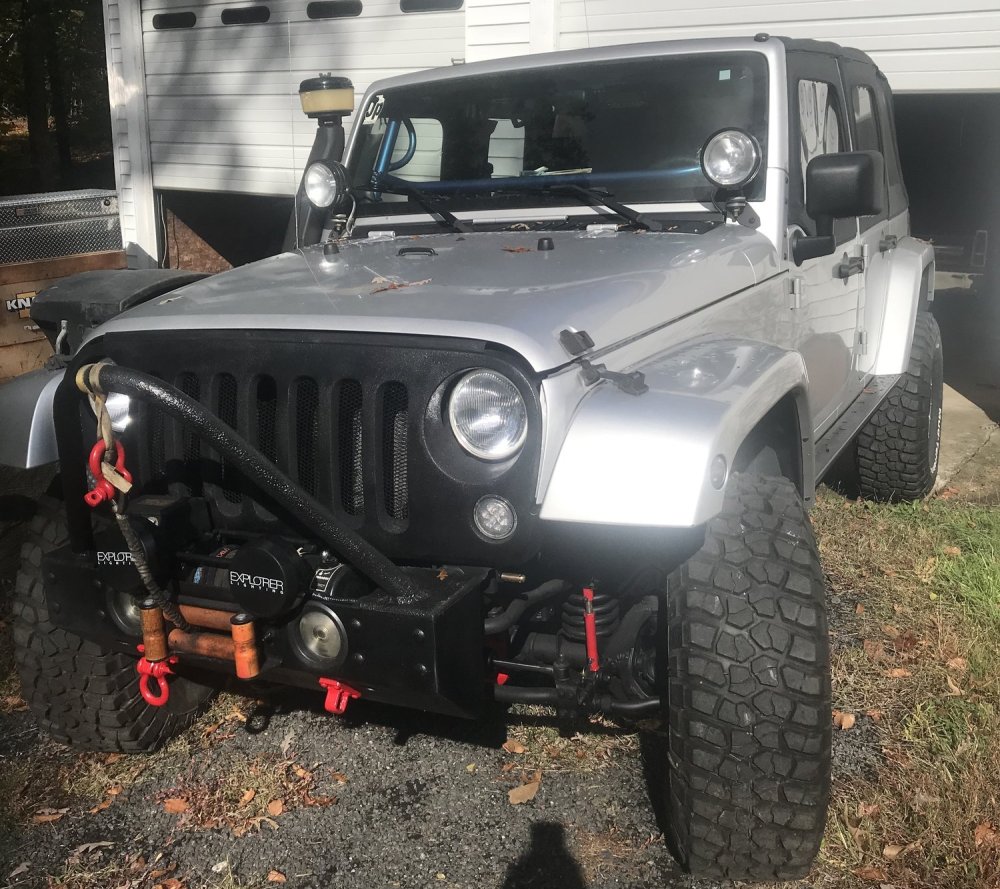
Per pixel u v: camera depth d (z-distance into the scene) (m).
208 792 2.91
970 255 11.20
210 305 2.59
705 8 6.71
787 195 3.31
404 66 8.27
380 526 2.31
